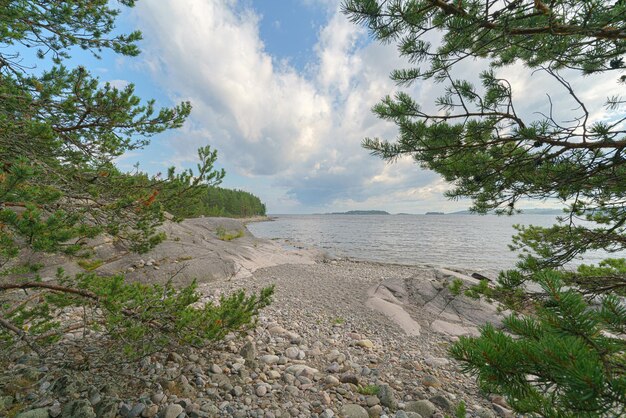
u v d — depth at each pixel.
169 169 4.43
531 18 2.74
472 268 22.33
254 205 139.88
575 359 1.17
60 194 2.78
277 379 5.10
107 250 12.07
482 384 1.37
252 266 16.48
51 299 3.38
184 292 4.55
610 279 4.07
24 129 3.33
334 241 45.28
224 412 4.02
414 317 9.57
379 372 5.74
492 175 3.67
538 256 4.65
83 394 3.85
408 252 33.06
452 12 2.83
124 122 4.55
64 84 4.50
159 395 4.09
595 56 3.20
